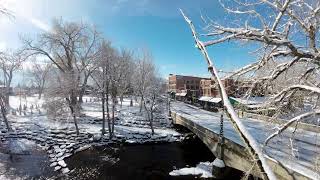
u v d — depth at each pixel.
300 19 6.82
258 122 31.03
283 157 15.00
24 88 90.62
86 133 44.53
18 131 44.97
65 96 44.19
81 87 55.28
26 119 52.03
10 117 53.91
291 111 8.42
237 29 6.55
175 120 51.03
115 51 49.53
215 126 32.72
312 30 6.38
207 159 34.47
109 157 35.06
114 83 44.56
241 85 7.82
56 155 34.59
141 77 55.50
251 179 15.96
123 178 27.86
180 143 42.91
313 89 5.78
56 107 45.16
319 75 8.22
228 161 24.08
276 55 6.64
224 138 24.45
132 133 46.59
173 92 91.81
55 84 44.75
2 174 27.92
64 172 29.22
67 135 43.69
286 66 6.84
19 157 33.53
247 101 7.96
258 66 6.89
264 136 21.47
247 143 2.19
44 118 52.53
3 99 54.28
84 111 58.00
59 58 56.53
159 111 58.19
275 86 8.09
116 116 56.16
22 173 28.39
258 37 6.46
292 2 6.64
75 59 55.62
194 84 86.94
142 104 63.34
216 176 25.44
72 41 54.94
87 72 54.66
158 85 60.44
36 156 34.19
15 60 64.38
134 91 63.75
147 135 45.97
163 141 43.66
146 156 35.69
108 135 44.41
